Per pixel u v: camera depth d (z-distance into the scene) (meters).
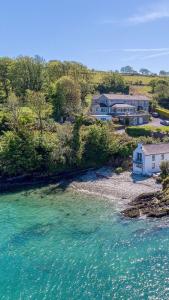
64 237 56.44
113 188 80.62
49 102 133.88
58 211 68.56
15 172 88.81
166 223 59.84
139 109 158.25
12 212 68.56
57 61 179.50
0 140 97.44
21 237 56.78
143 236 55.59
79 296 40.91
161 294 40.69
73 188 83.44
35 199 76.69
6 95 146.75
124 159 97.19
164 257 48.84
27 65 152.62
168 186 72.62
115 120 128.62
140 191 76.81
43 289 42.53
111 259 48.97
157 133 111.62
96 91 191.50
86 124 115.50
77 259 49.34
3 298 40.84
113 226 60.12
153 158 89.06
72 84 131.25
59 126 103.88
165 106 172.25
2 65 155.75
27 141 90.56
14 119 103.00
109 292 41.47
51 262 48.75
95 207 70.19
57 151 91.88
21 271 46.62
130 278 44.16
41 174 90.75
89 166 96.69
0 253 51.47
